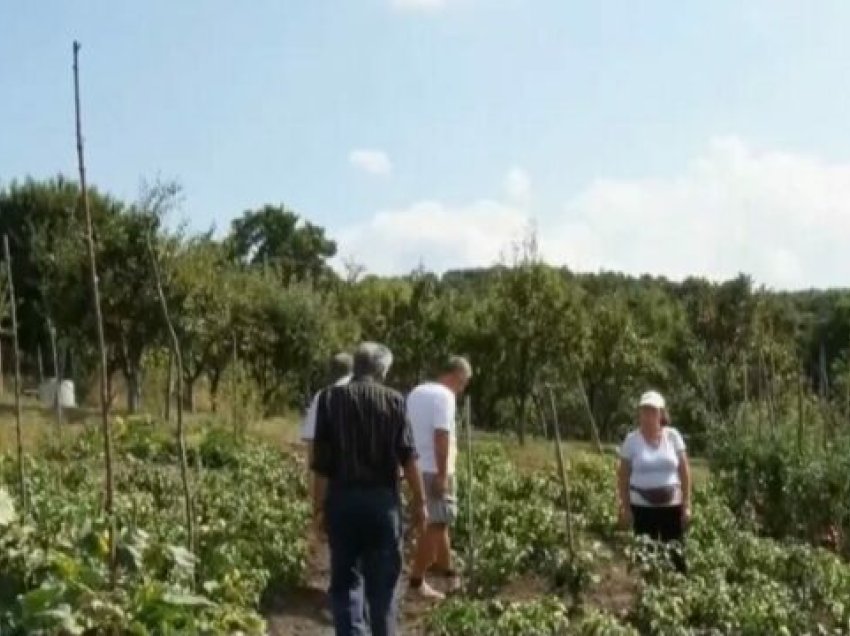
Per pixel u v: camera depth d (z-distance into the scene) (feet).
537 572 40.70
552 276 116.78
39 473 50.93
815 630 35.45
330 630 36.50
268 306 123.24
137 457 65.36
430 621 34.63
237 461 65.57
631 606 36.55
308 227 276.21
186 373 104.32
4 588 27.04
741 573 39.63
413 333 133.39
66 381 79.36
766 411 57.62
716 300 115.44
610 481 62.44
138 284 100.58
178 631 28.14
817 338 126.62
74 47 28.66
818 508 50.65
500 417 129.08
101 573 28.76
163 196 118.62
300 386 126.00
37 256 108.37
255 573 37.01
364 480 28.58
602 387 128.16
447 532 40.29
